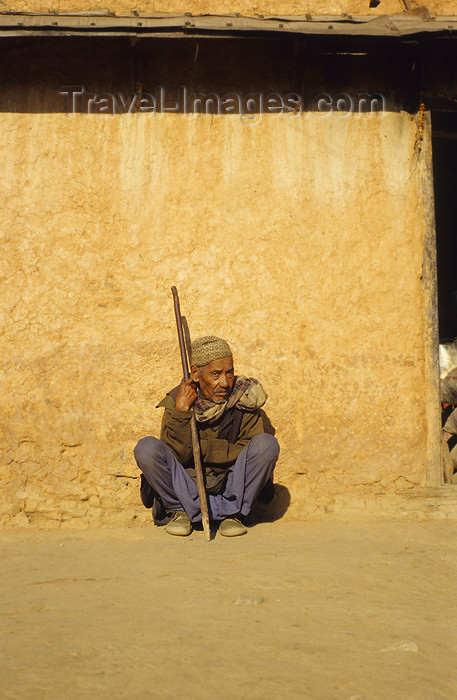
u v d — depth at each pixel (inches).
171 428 161.6
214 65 184.4
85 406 177.0
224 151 183.8
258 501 177.3
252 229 182.9
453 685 84.0
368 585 122.8
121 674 86.6
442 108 189.8
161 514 171.9
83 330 178.2
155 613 109.0
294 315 181.9
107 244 180.4
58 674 86.7
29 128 180.9
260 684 83.6
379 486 180.2
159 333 179.8
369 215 185.0
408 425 182.1
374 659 90.9
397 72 187.5
